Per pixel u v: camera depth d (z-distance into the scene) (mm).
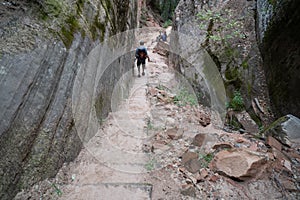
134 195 2939
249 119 4852
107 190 3002
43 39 2961
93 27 4289
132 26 8852
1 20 2766
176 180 3189
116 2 6188
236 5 6977
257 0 6246
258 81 5031
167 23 27578
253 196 2832
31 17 3051
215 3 7910
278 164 3227
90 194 2914
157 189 3041
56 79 3029
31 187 2512
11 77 2408
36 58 2766
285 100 4207
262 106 4738
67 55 3287
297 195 2820
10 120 2275
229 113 5301
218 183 3045
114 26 5641
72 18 3695
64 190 2871
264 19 5273
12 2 2990
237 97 5289
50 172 2830
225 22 6855
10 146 2254
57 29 3266
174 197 2898
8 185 2215
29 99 2562
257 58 5293
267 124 4523
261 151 3498
